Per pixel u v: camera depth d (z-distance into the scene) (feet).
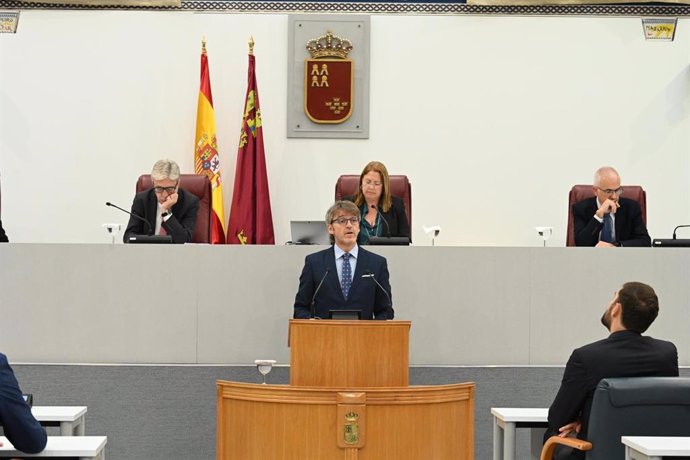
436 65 27.07
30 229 26.66
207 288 17.88
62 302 17.79
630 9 27.12
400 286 18.06
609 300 18.17
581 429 12.91
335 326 12.87
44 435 11.66
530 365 18.12
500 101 27.04
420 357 18.01
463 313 18.07
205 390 17.80
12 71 26.71
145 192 21.02
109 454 17.67
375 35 27.09
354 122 26.96
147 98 26.84
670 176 27.04
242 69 26.89
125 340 17.80
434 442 12.07
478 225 26.94
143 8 26.91
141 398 17.74
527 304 18.12
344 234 16.79
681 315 18.13
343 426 11.79
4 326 17.72
